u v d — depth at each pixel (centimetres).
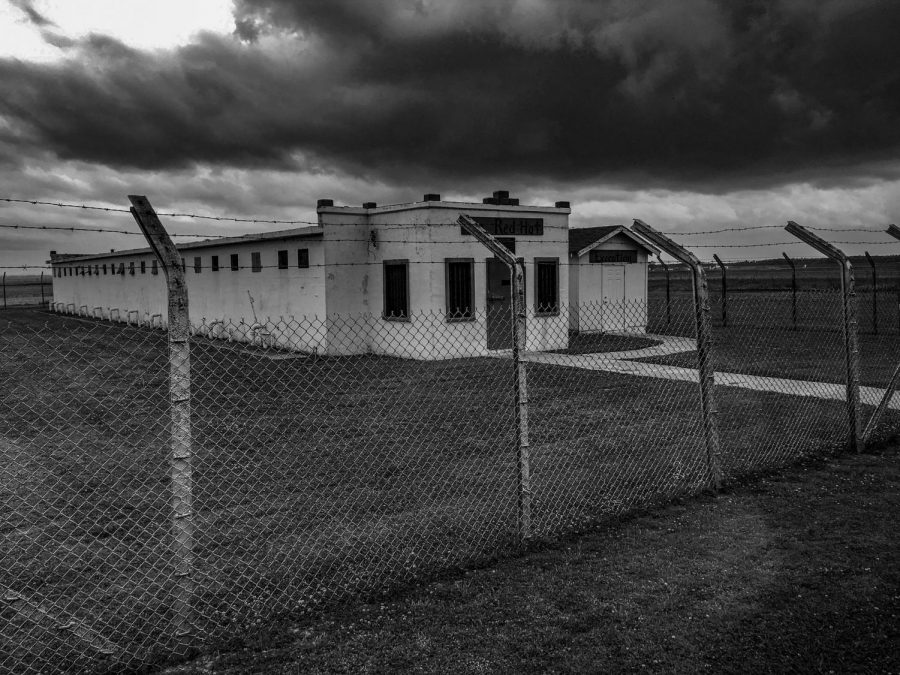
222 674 377
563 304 2073
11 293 6406
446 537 572
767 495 654
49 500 688
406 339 1922
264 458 833
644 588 470
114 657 395
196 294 2842
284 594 475
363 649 399
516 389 543
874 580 475
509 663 383
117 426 1031
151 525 615
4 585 495
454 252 1875
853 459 771
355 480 739
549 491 687
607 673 373
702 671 374
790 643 400
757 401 1122
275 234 2172
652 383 1334
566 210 2066
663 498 652
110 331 2658
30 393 1345
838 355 1688
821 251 806
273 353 2028
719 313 3156
